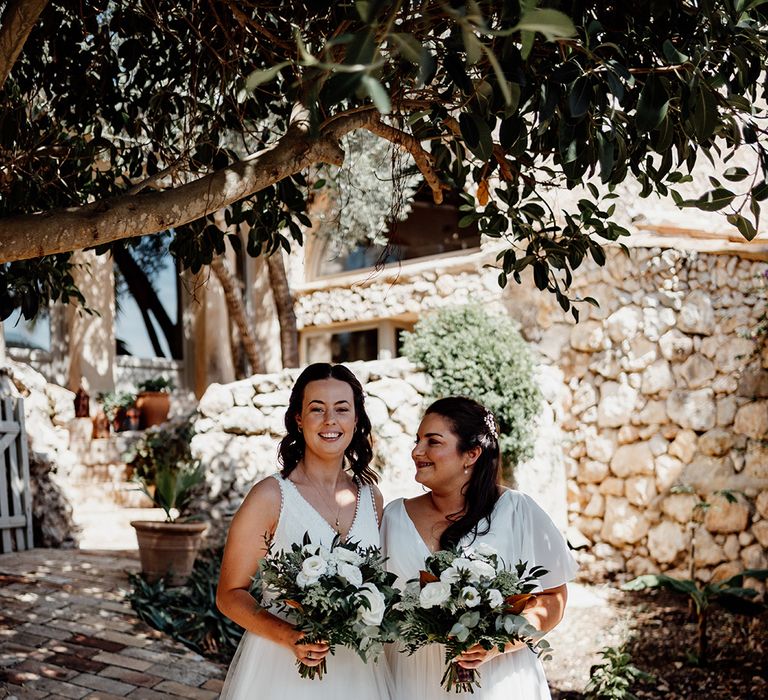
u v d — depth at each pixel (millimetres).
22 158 3303
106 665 4402
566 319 8047
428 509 2699
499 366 7188
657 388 7484
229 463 7406
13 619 4871
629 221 7559
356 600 2160
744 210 6363
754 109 2469
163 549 5828
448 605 2215
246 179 2188
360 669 2467
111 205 2041
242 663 2510
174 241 3467
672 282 7484
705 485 7156
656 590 7184
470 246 9812
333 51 2293
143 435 9664
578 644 5988
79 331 10219
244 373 10945
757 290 7098
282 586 2232
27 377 7836
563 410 8016
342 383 2621
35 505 7145
